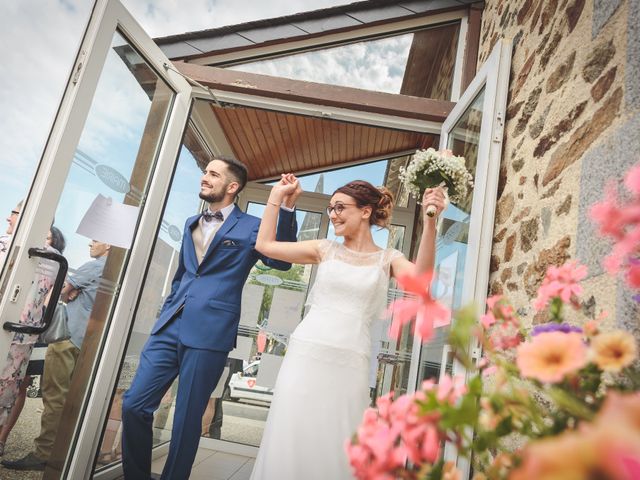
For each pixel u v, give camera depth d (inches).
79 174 77.3
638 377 22.1
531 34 75.7
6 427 69.2
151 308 114.4
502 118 79.4
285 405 60.7
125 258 93.9
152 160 99.5
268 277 152.8
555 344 18.6
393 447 19.3
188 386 81.0
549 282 29.9
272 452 58.9
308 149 166.6
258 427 143.6
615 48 49.3
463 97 95.0
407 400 20.5
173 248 123.9
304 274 152.9
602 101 50.3
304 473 57.6
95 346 87.8
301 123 149.9
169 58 115.6
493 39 100.6
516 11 86.7
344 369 62.2
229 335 85.7
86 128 77.6
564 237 53.9
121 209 88.9
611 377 37.2
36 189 70.2
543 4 72.2
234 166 98.3
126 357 104.6
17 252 66.7
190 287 87.9
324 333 63.8
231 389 145.9
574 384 20.9
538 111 67.4
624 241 20.8
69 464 83.4
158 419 121.6
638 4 45.4
